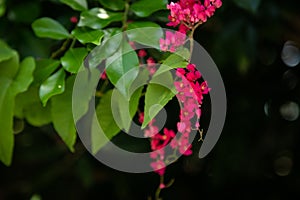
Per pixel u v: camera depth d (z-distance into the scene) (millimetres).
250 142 1396
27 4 1216
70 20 1196
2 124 1145
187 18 1025
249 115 1382
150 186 1443
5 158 1162
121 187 1444
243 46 1246
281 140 1409
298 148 1415
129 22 1108
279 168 1429
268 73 1386
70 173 1464
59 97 1123
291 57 1394
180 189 1433
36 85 1145
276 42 1355
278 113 1405
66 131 1136
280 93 1398
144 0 1108
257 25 1262
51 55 1186
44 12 1222
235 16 1240
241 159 1393
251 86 1375
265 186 1429
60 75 1093
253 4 1171
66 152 1423
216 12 1216
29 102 1171
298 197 1428
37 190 1468
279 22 1297
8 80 1144
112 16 1101
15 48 1220
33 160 1443
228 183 1419
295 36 1338
